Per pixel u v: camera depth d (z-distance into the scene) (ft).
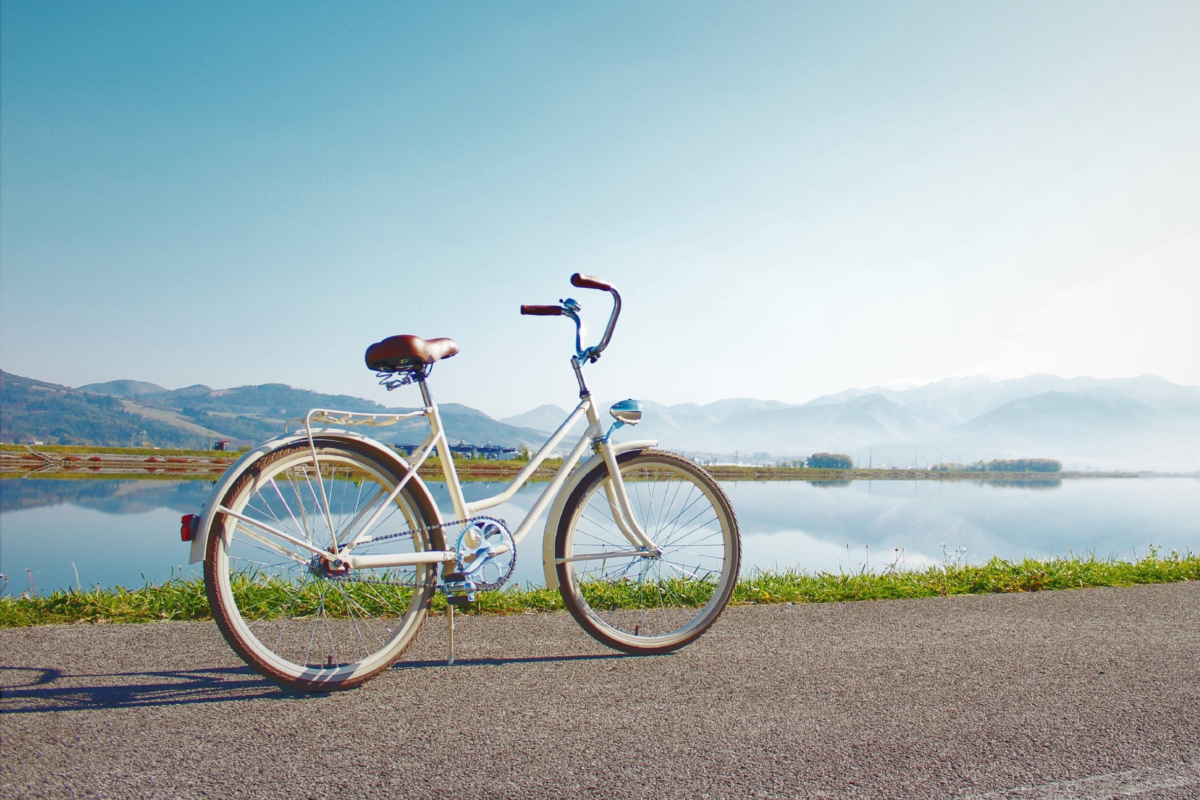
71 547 40.98
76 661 7.93
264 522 6.99
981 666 8.11
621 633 8.66
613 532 8.88
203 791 5.00
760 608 11.04
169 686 7.16
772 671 7.89
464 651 8.57
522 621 10.09
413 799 4.96
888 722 6.44
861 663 8.21
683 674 7.78
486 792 5.07
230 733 6.01
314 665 7.65
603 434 9.02
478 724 6.30
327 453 7.32
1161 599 11.75
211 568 6.73
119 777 5.18
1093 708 6.83
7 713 6.36
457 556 7.84
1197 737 6.18
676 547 9.09
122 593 11.32
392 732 6.10
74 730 6.01
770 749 5.85
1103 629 9.78
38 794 4.89
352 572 7.40
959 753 5.81
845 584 13.35
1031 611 10.85
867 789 5.19
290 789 5.06
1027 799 5.07
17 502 86.07
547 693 7.13
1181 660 8.39
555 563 8.59
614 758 5.65
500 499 8.38
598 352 8.98
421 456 7.81
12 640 8.74
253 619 9.94
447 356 7.99
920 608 11.04
